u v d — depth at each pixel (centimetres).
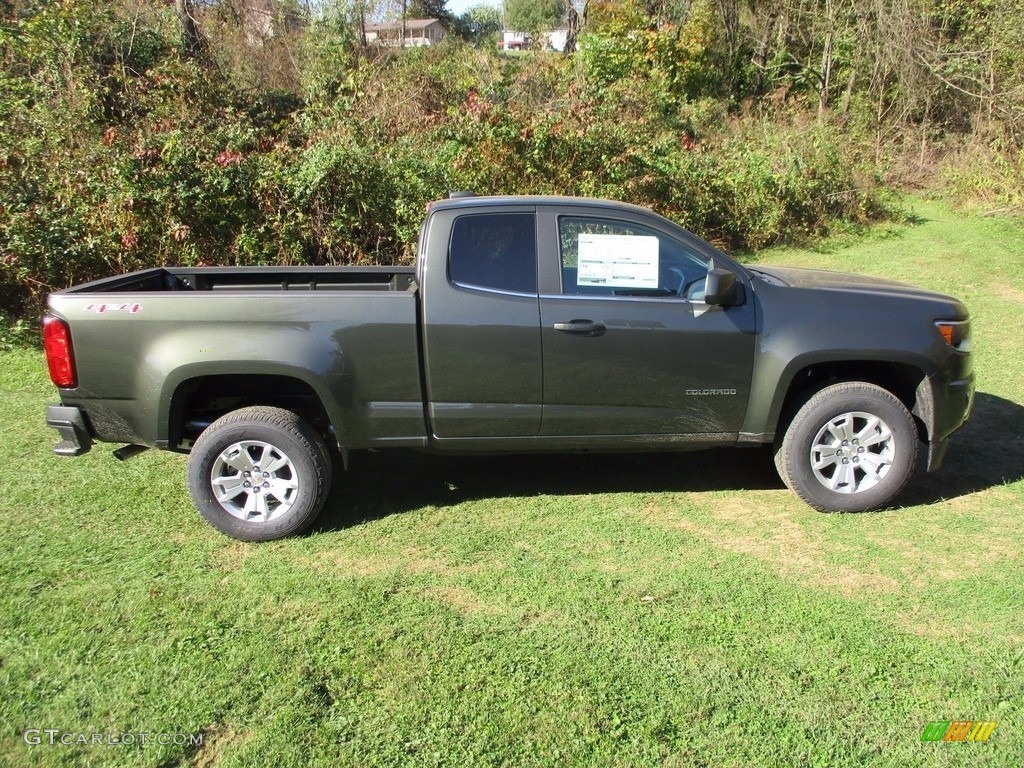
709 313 440
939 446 461
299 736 283
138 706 298
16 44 1006
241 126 958
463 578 387
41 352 755
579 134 1038
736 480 509
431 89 1372
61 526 441
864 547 418
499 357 430
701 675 315
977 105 1645
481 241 435
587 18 2134
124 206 801
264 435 418
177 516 454
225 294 417
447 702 300
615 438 451
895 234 1317
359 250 912
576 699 301
